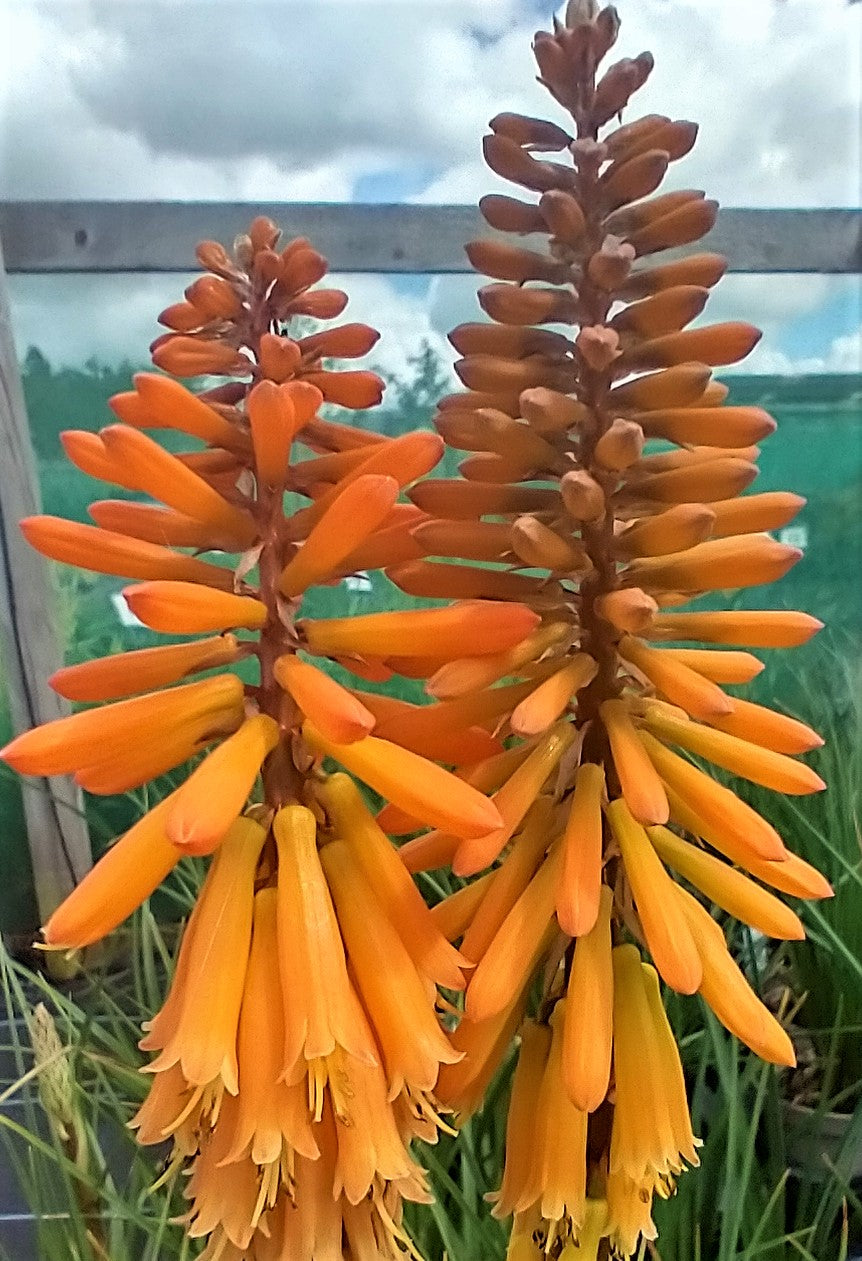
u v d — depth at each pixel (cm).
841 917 29
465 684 14
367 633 14
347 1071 13
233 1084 12
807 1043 31
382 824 16
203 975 13
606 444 14
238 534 15
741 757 15
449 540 15
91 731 13
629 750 14
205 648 15
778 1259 23
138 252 39
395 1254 15
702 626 16
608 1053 14
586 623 16
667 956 14
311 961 13
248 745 13
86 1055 22
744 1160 21
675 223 15
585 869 14
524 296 15
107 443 14
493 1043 15
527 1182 15
